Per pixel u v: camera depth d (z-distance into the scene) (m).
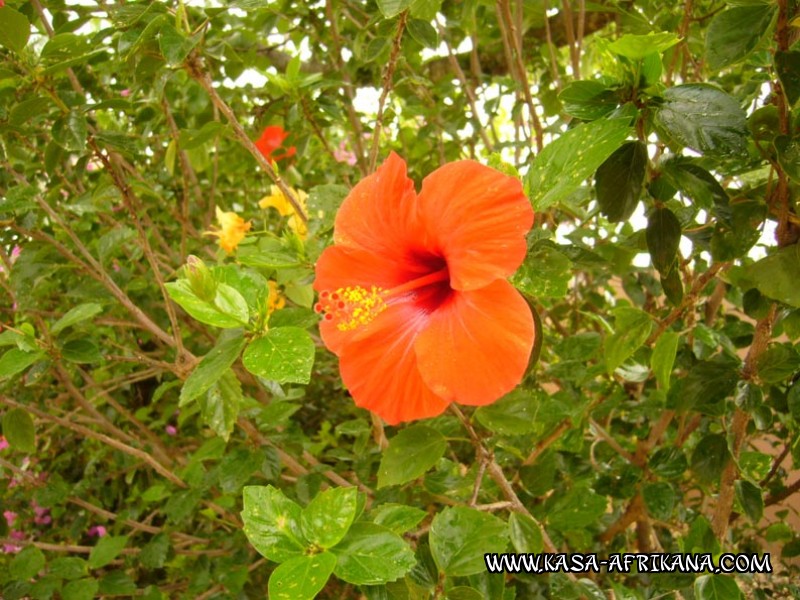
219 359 0.30
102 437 0.51
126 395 0.79
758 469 0.43
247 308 0.30
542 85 0.64
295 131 0.58
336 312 0.30
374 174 0.30
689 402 0.38
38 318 0.46
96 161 0.45
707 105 0.28
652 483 0.44
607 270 0.49
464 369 0.27
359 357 0.30
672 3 0.54
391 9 0.31
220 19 0.55
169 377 0.66
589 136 0.28
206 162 0.61
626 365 0.44
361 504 0.30
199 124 0.62
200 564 0.56
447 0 0.61
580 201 0.44
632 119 0.29
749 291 0.37
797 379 0.40
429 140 0.70
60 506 0.71
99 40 0.39
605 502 0.41
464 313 0.27
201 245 0.61
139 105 0.56
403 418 0.30
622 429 0.62
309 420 0.80
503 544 0.30
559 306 0.67
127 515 0.59
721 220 0.32
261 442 0.46
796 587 0.48
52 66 0.38
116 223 0.58
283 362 0.28
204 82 0.36
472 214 0.26
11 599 0.47
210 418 0.36
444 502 0.45
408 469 0.35
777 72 0.28
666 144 0.32
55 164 0.45
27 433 0.48
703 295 0.55
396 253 0.31
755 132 0.32
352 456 0.51
